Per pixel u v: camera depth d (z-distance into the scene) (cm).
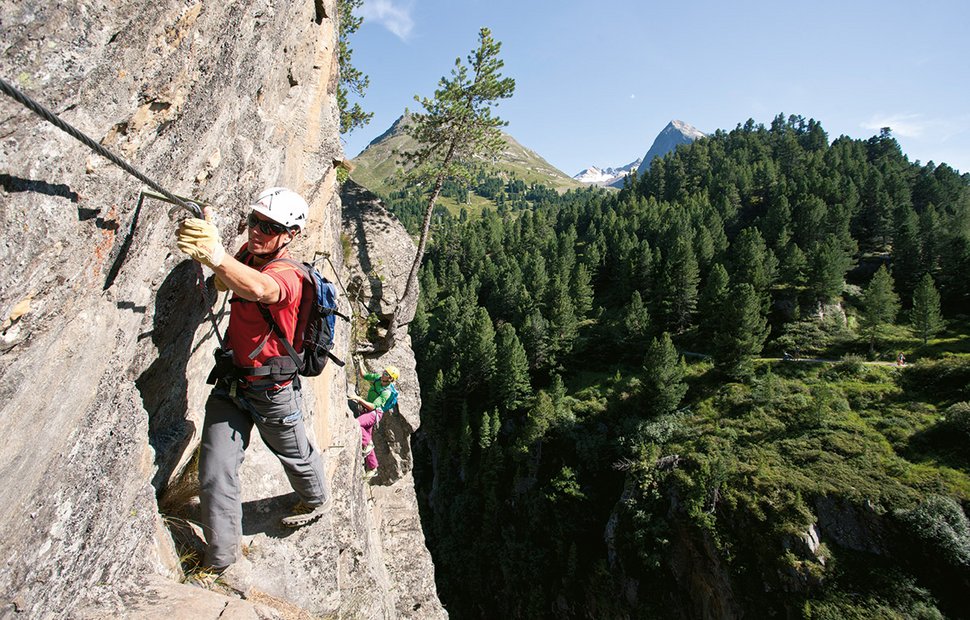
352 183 2216
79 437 249
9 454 193
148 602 304
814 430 4584
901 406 4719
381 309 1762
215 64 314
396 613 1407
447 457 6462
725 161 14288
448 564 5828
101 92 205
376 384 984
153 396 359
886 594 3384
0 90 140
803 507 3841
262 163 468
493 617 5303
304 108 620
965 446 3934
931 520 3469
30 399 201
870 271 8362
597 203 14738
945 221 9038
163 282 311
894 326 6388
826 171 12456
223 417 352
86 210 209
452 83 2053
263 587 406
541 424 5619
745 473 4250
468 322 7894
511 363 6350
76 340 227
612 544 4619
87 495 261
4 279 170
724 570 3916
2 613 208
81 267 217
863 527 3684
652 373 5259
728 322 5731
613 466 5056
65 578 249
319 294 335
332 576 493
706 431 4919
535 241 12988
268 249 330
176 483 410
